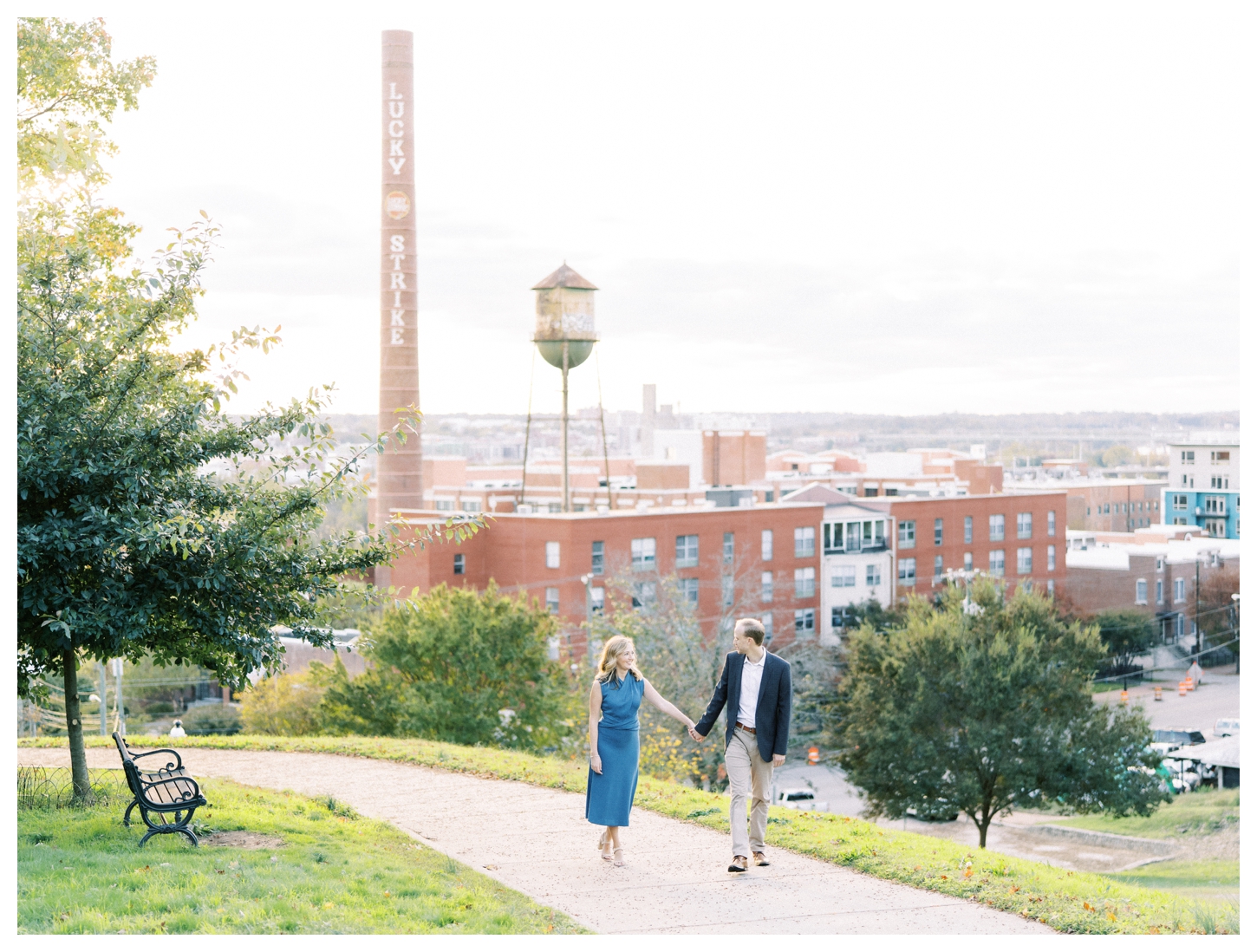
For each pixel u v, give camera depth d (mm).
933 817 37750
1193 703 86812
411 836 11562
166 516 11000
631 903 9164
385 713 30297
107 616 10758
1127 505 161250
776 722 10102
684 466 104688
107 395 11500
